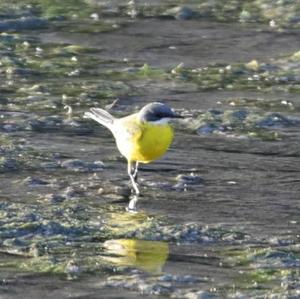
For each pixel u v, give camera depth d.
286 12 26.67
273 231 13.30
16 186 14.80
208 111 18.80
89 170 15.65
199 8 27.25
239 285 11.58
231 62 22.58
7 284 11.55
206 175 15.55
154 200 14.41
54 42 23.91
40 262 12.16
